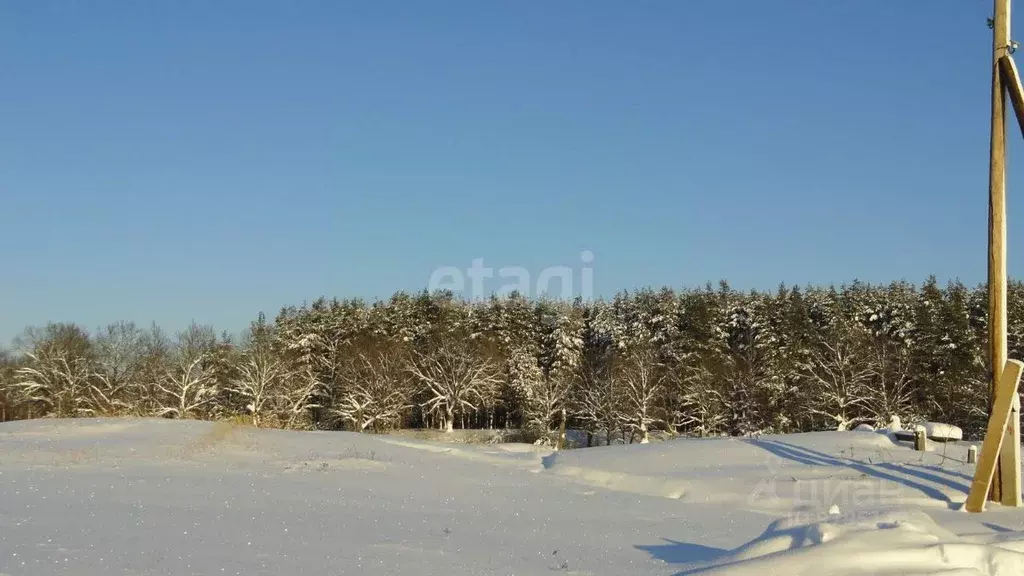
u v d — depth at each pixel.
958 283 61.84
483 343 62.94
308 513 11.83
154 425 23.95
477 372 58.66
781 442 20.75
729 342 63.47
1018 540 8.95
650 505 15.02
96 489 13.12
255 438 22.20
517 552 9.53
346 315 69.94
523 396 60.09
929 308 56.91
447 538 10.29
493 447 25.62
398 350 60.38
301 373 59.69
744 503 15.12
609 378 56.06
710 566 8.16
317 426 60.91
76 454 17.66
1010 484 13.91
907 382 51.16
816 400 52.66
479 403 60.53
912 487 15.02
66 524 9.81
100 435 21.72
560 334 62.19
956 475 15.72
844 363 50.56
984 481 13.38
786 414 54.38
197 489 13.74
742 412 53.72
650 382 54.94
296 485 14.98
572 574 8.34
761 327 59.34
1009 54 14.30
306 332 66.00
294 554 8.65
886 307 60.97
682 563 8.98
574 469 19.72
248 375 55.06
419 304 69.56
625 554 9.68
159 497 12.63
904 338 56.03
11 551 8.05
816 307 64.94
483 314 67.50
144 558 8.08
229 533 9.74
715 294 69.19
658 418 53.72
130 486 13.66
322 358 63.88
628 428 54.38
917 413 50.28
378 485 15.72
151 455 18.20
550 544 10.27
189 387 51.97
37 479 13.98
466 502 14.30
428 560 8.71
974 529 11.53
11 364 63.12
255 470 16.75
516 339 64.56
